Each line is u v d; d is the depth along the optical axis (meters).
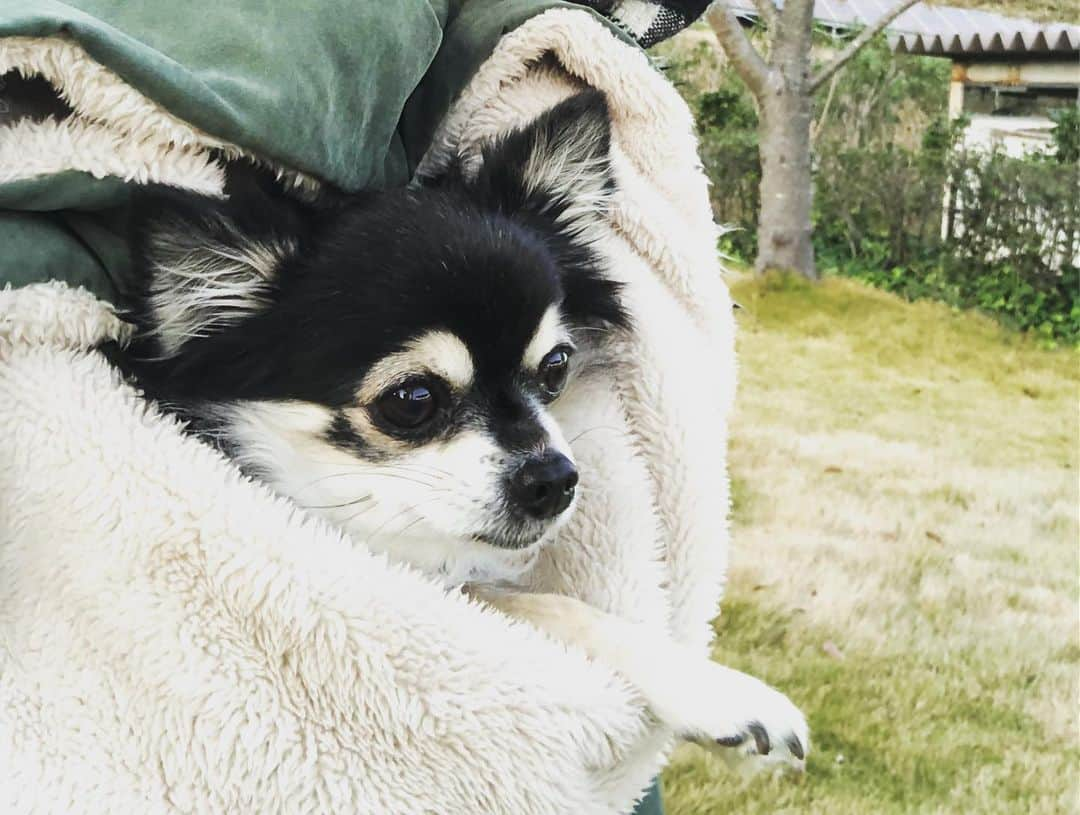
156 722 0.30
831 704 0.74
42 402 0.31
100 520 0.31
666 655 0.35
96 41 0.31
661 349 0.40
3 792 0.29
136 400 0.33
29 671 0.30
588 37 0.40
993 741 0.71
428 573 0.41
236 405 0.38
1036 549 0.96
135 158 0.33
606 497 0.39
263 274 0.38
